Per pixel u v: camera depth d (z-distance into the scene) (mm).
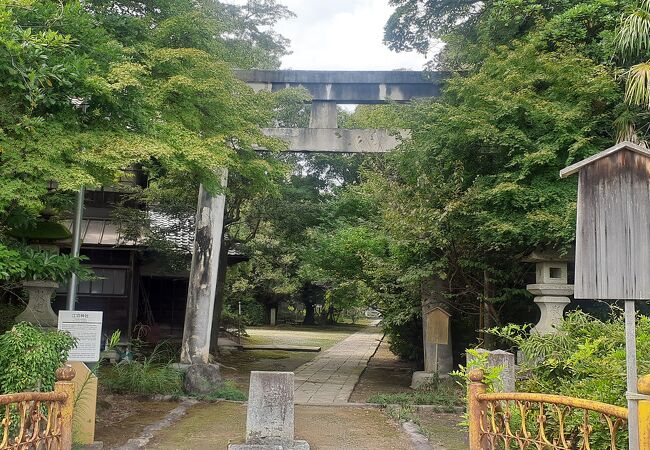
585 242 3604
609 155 3568
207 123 8719
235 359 17188
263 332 29844
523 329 6758
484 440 4539
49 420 4645
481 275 11102
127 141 6227
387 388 12062
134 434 7238
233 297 26031
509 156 9625
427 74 12312
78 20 6203
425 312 11656
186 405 9461
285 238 17078
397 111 12117
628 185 3473
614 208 3506
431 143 10469
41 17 5965
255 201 16156
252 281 26859
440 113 10445
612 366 4605
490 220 9078
